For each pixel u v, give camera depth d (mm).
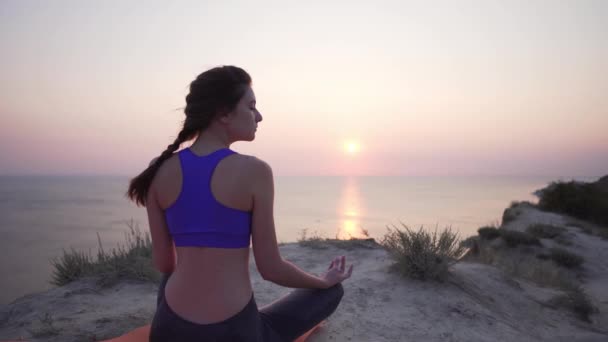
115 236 90188
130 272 4379
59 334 2812
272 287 4336
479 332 3307
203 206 1323
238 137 1510
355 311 3504
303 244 6680
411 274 4344
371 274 4641
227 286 1356
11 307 3664
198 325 1338
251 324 1409
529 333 3672
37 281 45531
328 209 170000
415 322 3338
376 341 2887
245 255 1413
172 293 1415
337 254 6074
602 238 16953
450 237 4719
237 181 1308
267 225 1350
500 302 4430
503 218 25094
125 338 2438
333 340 2838
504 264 7012
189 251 1360
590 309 5121
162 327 1408
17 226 116500
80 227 113188
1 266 56094
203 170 1341
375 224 99438
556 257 13117
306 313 1804
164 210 1480
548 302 5012
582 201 23609
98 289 4078
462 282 4504
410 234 4582
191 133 1459
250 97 1497
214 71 1464
